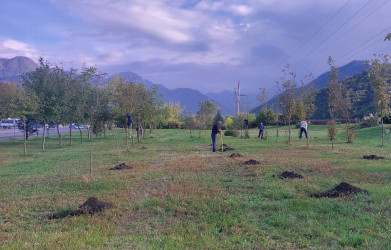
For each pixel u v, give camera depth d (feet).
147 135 124.98
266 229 19.26
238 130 125.80
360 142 77.20
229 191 28.32
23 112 63.41
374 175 34.42
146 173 38.32
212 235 18.37
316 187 28.50
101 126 113.70
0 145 87.56
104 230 19.48
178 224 20.53
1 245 17.38
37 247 16.78
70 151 69.15
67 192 29.66
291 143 77.61
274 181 31.55
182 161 48.42
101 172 39.81
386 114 38.55
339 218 20.47
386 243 16.33
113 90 84.64
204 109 166.61
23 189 31.32
